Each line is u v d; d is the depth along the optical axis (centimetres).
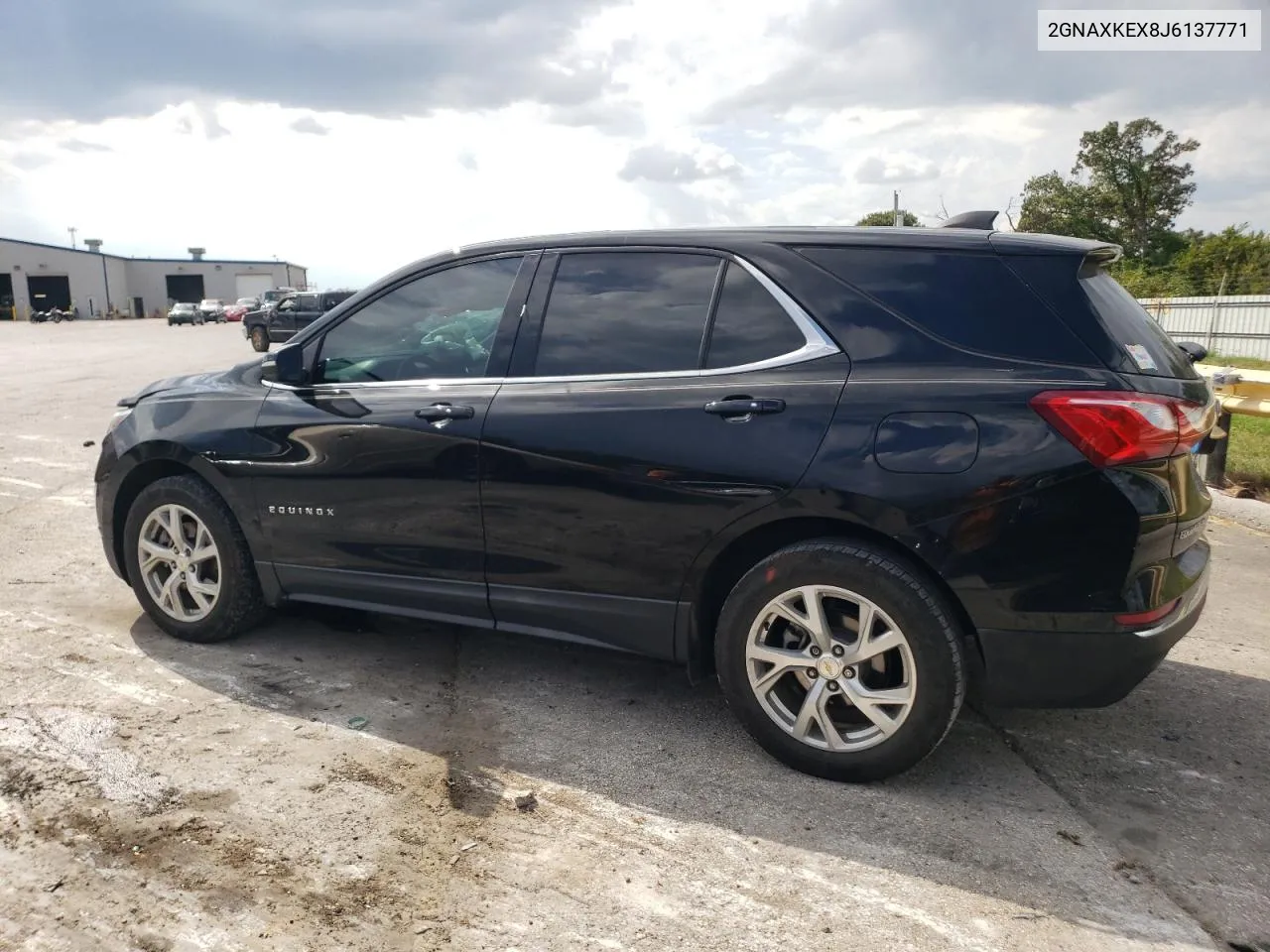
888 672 305
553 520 339
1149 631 282
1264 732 360
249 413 400
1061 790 314
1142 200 4934
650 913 248
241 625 421
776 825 291
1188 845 284
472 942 236
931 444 288
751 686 321
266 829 281
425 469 359
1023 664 289
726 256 334
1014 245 306
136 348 2858
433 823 288
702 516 316
